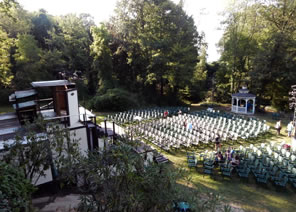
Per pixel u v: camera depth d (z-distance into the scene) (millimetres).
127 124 21609
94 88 36031
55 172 8789
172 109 27828
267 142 16922
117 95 29234
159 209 4367
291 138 17734
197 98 40938
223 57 34688
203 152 15180
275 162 12250
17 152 6645
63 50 35219
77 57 36125
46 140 7016
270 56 26922
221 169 12031
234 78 35312
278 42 26312
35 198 8398
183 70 31125
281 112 26984
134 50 34281
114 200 4375
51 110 11875
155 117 24188
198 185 10953
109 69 32969
